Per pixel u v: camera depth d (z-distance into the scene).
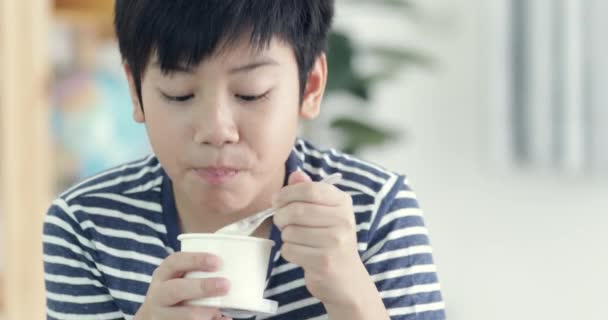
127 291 1.10
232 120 0.92
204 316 0.92
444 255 2.87
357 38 2.84
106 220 1.12
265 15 0.93
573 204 2.73
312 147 1.19
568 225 2.74
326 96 2.35
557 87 2.59
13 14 1.86
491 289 2.84
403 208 1.12
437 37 2.81
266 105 0.94
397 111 2.86
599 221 2.71
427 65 2.51
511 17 2.63
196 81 0.92
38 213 1.94
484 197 2.81
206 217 1.10
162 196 1.12
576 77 2.57
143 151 2.12
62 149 2.02
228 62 0.91
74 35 2.15
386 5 2.57
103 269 1.11
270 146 0.95
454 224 2.85
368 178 1.13
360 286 0.94
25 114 1.90
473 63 2.78
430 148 2.85
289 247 0.93
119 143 2.08
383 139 2.44
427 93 2.84
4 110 1.86
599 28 2.54
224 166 0.94
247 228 0.94
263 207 1.09
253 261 0.92
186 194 1.08
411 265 1.10
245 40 0.91
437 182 2.86
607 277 2.71
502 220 2.80
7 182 1.88
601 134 2.57
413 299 1.09
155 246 1.10
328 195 0.92
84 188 1.16
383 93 2.86
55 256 1.12
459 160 2.82
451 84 2.81
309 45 1.01
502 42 2.62
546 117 2.61
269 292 1.08
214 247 0.91
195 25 0.90
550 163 2.64
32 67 1.91
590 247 2.72
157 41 0.92
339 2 2.74
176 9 0.91
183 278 0.92
